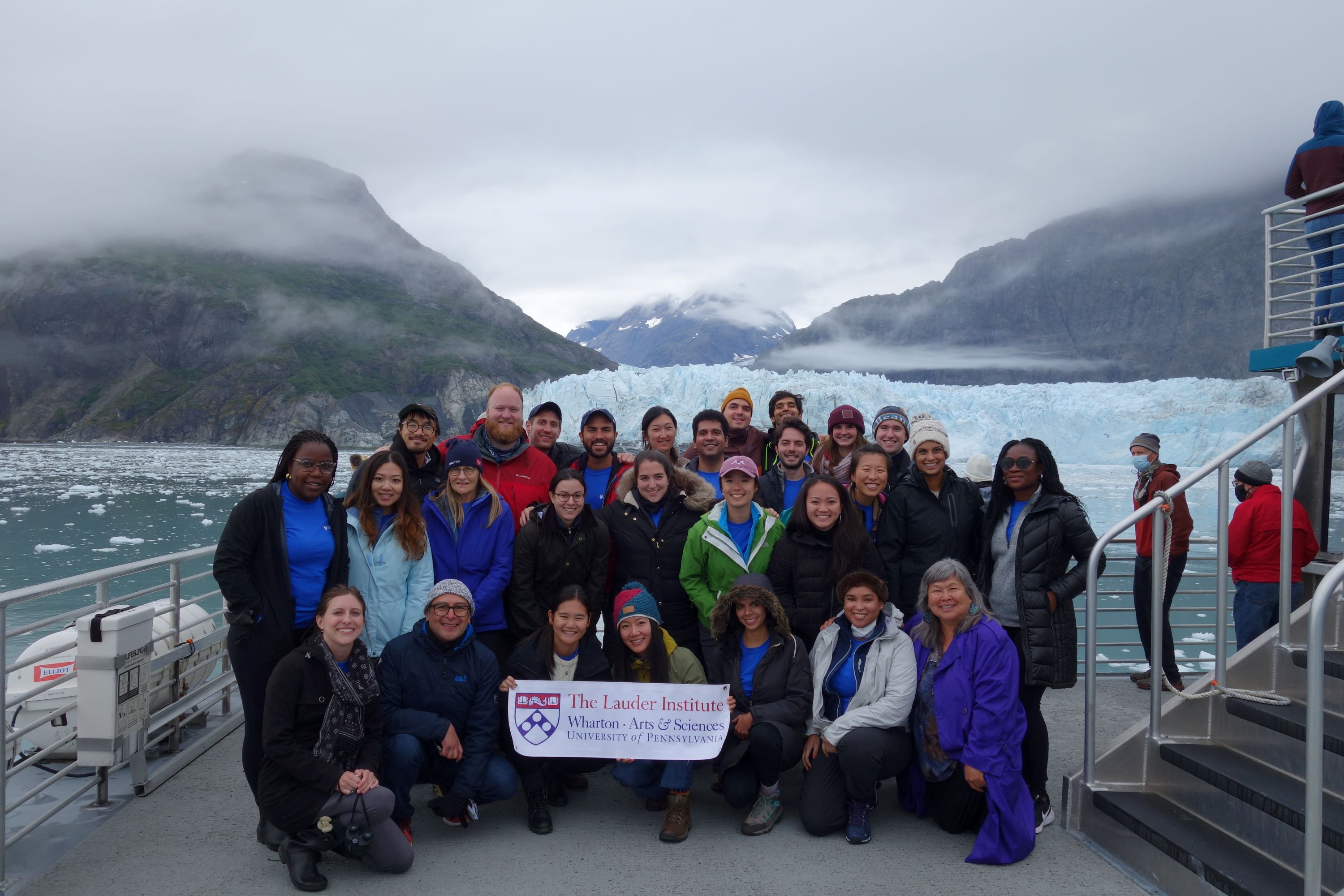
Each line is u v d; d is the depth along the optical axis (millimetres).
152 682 3795
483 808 3426
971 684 3002
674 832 3062
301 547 3070
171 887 2711
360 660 2898
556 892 2678
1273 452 26734
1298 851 2469
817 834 3115
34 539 23422
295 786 2762
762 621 3266
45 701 3871
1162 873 2721
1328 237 4395
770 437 4754
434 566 3502
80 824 3207
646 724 3146
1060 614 3238
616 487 4281
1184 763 2928
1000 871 2832
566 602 3170
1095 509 30797
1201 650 10398
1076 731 4398
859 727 3066
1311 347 4082
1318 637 2047
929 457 3576
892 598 3660
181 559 4074
